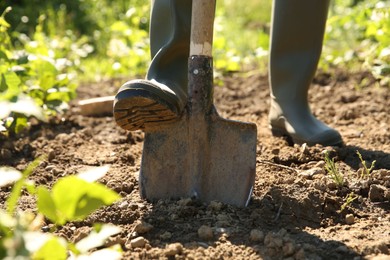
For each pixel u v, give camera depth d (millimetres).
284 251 2260
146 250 2303
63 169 3285
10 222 1781
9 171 1898
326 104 4562
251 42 7320
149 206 2631
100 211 2594
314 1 3414
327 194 2705
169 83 2703
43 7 7602
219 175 2662
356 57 5312
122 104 2523
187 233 2434
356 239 2416
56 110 3973
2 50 3869
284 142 3553
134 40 6047
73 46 5969
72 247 1904
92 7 7875
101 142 3762
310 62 3514
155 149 2719
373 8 5145
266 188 2799
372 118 4129
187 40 2854
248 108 4496
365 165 3062
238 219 2531
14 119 3674
